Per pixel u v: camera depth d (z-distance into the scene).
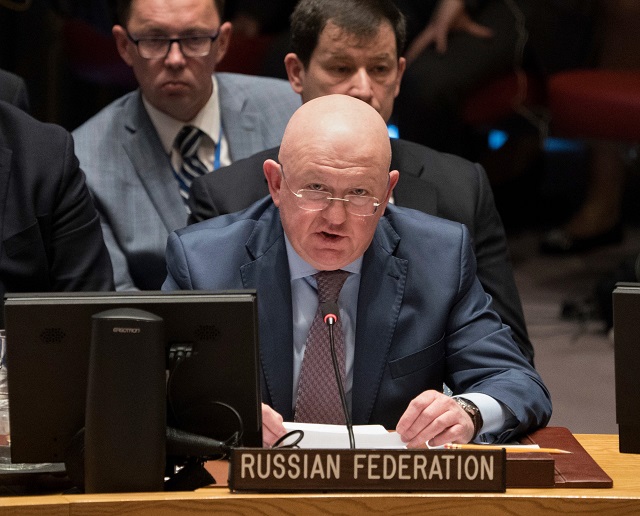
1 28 20.67
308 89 11.24
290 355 8.87
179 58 12.50
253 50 19.55
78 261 10.85
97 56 19.42
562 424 15.20
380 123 8.34
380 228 9.13
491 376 8.87
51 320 7.09
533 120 19.98
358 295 8.95
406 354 8.92
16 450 7.23
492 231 11.27
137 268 12.51
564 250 23.75
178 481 7.24
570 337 18.95
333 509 6.75
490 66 20.12
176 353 7.08
